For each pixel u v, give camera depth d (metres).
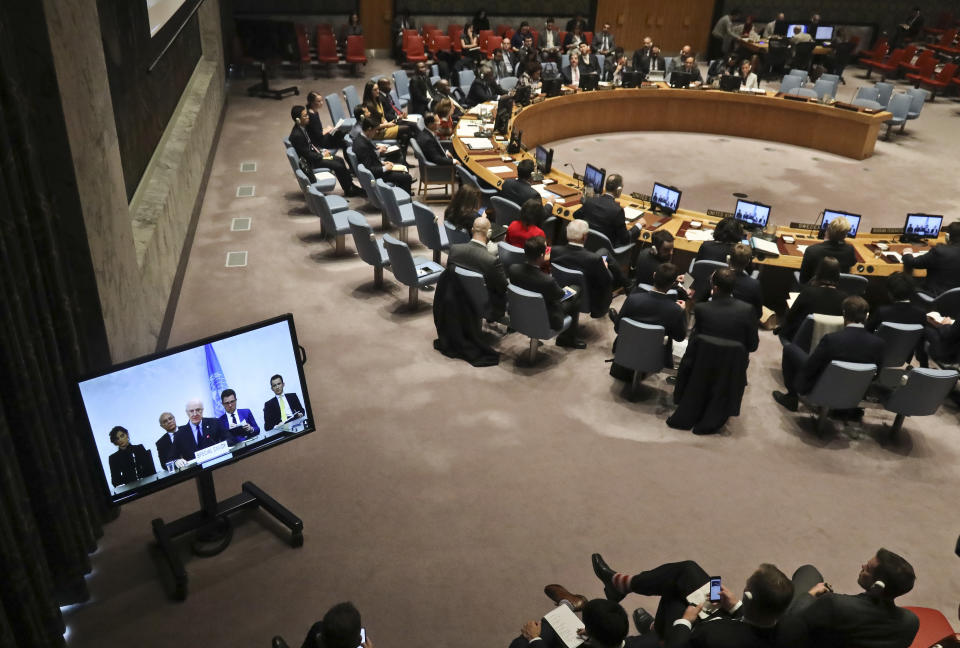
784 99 14.88
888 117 14.29
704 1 20.95
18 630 3.56
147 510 5.17
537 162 10.09
